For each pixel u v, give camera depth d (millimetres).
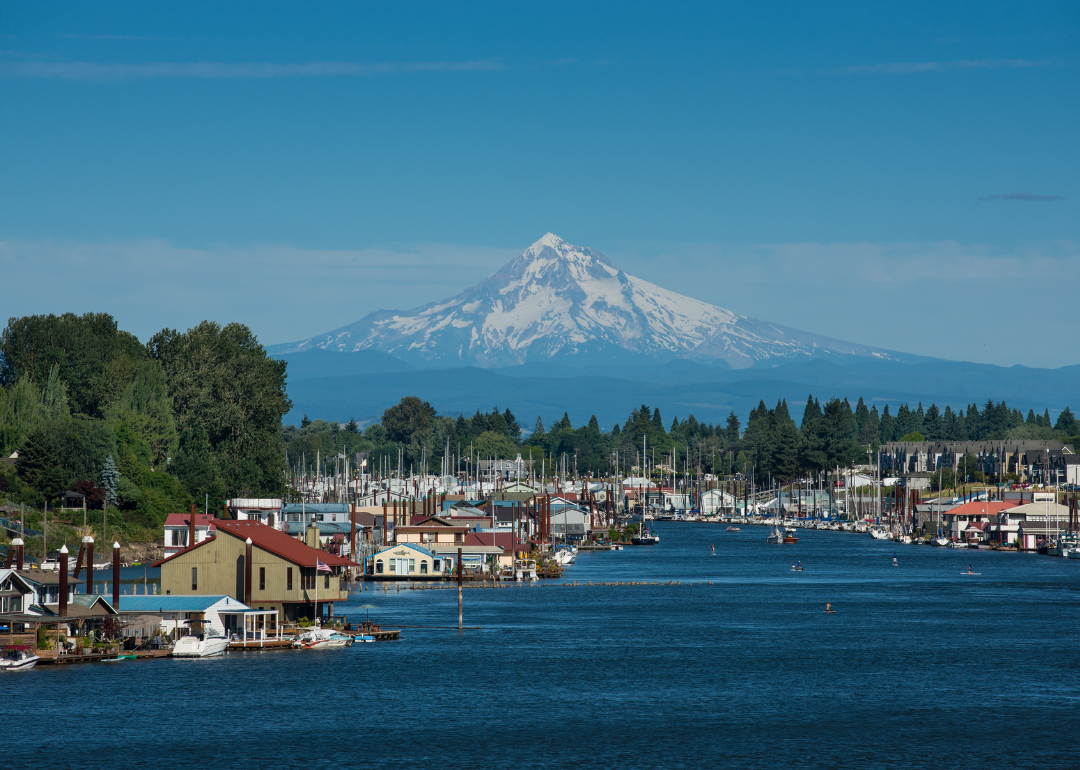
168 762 139250
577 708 166125
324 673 186375
